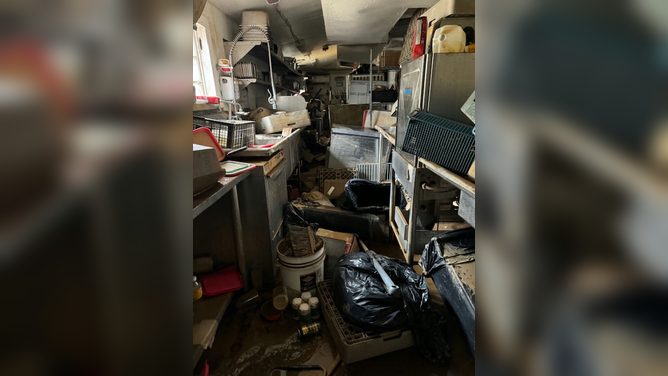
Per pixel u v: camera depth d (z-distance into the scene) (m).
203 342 1.20
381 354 1.31
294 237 1.72
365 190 2.70
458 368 1.25
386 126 3.16
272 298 1.68
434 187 1.73
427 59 1.42
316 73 9.19
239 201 1.70
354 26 2.80
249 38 3.21
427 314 1.32
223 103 2.94
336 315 1.40
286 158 2.55
